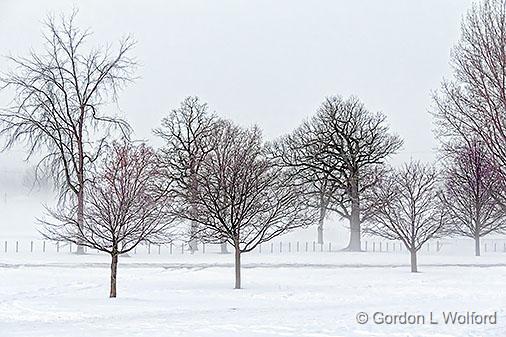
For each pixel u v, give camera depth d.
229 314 24.34
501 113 19.45
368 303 29.06
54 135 65.81
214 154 59.81
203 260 63.41
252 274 47.47
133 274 47.56
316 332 18.59
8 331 20.81
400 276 45.12
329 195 83.75
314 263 59.72
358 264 58.69
